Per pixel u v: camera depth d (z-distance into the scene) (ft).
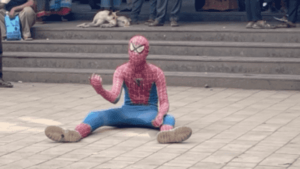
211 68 30.30
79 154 16.52
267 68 29.48
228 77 28.81
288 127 19.77
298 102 24.63
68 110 23.56
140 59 18.88
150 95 19.83
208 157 15.97
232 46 31.07
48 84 30.96
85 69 31.83
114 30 34.27
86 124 18.67
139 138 18.51
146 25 36.96
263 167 14.85
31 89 29.17
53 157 16.21
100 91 18.35
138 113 19.66
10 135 19.07
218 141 17.92
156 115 19.54
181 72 30.42
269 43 31.32
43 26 37.06
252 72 29.71
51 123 20.99
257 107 23.63
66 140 17.89
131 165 15.26
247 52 30.91
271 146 17.12
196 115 22.20
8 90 28.78
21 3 37.47
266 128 19.69
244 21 38.73
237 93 27.25
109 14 35.88
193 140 18.13
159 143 17.76
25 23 34.86
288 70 29.19
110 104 24.95
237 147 17.08
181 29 33.30
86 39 34.91
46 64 32.76
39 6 38.96
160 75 19.49
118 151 16.83
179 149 16.96
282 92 27.37
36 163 15.58
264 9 41.11
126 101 19.97
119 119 19.69
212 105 24.25
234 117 21.70
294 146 17.07
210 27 34.60
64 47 33.88
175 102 25.08
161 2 35.40
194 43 31.81
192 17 39.73
